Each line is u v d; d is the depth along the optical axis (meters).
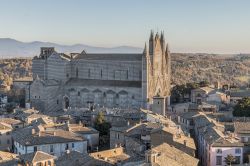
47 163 130.75
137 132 164.38
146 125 169.75
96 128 198.88
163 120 199.88
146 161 102.56
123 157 135.12
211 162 147.38
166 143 134.12
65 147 161.25
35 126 180.00
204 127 177.62
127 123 188.00
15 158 134.38
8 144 183.62
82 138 168.25
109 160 128.25
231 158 142.50
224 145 146.62
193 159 121.38
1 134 182.62
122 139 169.38
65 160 127.81
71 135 168.38
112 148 157.25
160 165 100.19
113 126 192.25
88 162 122.69
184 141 142.50
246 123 181.12
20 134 171.50
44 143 156.62
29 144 154.12
